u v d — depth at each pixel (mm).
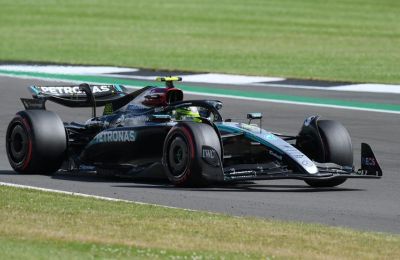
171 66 110312
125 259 29719
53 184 47562
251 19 170500
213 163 45000
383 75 103938
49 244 31656
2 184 46625
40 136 49719
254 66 111188
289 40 141250
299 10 187250
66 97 53312
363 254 32281
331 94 89125
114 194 44594
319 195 45656
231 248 32250
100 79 98125
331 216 40375
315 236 34875
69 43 134000
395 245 33906
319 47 132750
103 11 179125
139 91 51594
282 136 49062
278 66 111500
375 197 45594
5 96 85438
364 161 47312
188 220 37000
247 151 47312
